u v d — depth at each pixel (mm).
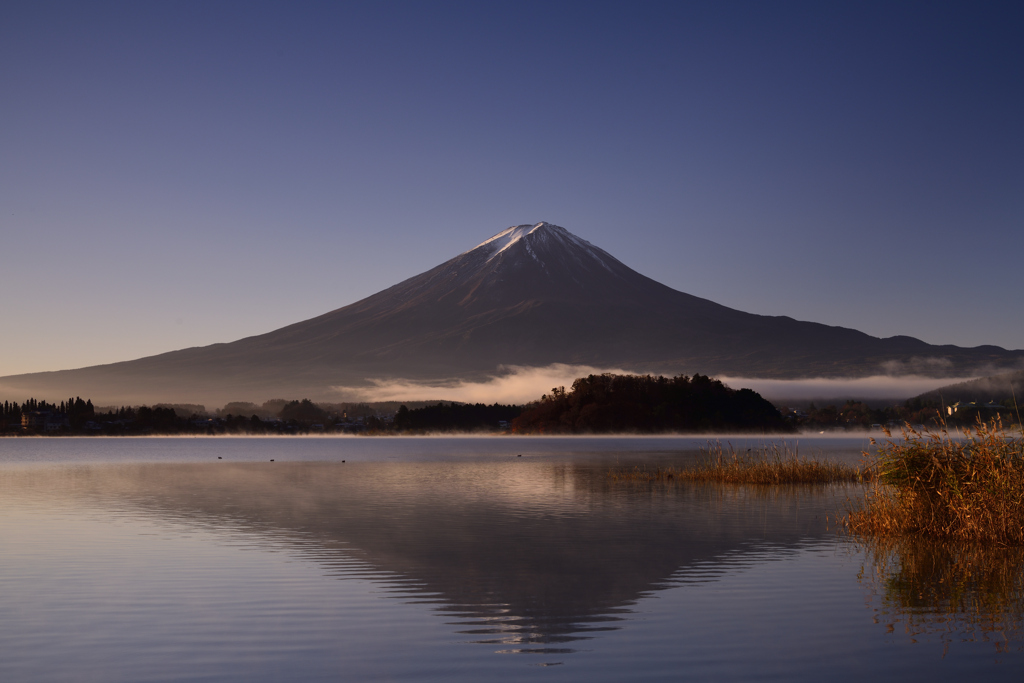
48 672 10719
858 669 10844
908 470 21641
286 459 74875
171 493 34906
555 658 11273
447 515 26609
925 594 14844
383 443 147500
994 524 20031
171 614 13438
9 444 147000
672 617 13336
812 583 15773
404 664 11031
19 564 17578
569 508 28531
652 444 119875
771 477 38969
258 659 11227
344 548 19688
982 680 10445
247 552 19141
